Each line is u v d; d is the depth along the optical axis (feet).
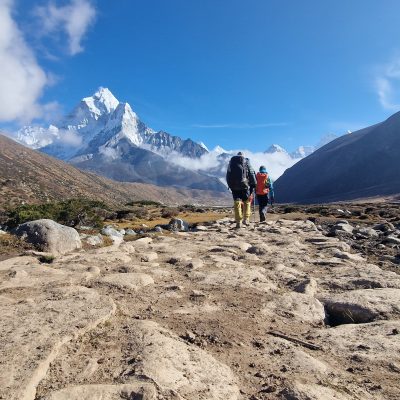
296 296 20.08
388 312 17.95
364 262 30.17
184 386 11.06
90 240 37.37
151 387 10.50
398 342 14.57
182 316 17.13
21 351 12.23
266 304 19.03
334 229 53.72
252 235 45.34
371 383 11.94
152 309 17.84
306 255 31.81
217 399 10.65
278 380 12.01
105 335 14.19
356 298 19.36
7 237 32.42
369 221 78.69
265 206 65.46
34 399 10.36
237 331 15.74
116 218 97.25
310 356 13.55
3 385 10.46
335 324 18.57
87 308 16.26
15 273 22.39
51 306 16.46
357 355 13.66
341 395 11.09
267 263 28.78
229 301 19.36
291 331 16.24
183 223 63.46
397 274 24.81
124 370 11.68
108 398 10.16
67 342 13.28
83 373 11.53
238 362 13.23
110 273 23.86
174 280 23.00
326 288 22.63
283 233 47.32
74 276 22.34
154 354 12.46
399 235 48.98
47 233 32.37
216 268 26.11
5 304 17.07
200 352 13.33
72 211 61.87
